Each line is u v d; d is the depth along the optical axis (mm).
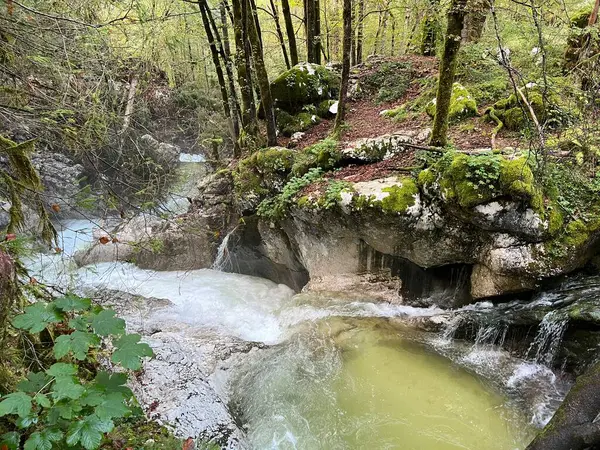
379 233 5867
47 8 3680
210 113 12680
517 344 4898
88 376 3322
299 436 4004
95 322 2373
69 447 2074
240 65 8586
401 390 4594
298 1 12242
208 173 10141
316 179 6711
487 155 4992
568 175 5172
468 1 4863
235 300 7164
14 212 3189
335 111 9070
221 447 3490
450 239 5441
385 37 13523
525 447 3793
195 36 9469
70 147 3973
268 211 7082
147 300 6723
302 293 6746
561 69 6363
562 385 4402
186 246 8234
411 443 3926
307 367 5000
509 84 7035
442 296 6004
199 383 4109
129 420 3320
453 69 5422
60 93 3566
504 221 4801
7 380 2494
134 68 5988
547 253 4766
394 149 6699
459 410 4297
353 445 3916
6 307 2344
